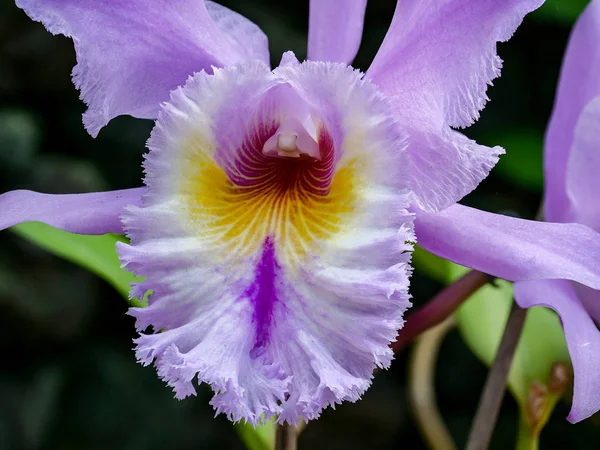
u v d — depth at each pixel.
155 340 0.21
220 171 0.23
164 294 0.22
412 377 0.34
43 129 0.63
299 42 0.63
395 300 0.21
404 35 0.22
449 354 0.65
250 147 0.24
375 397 0.64
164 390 0.61
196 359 0.21
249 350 0.21
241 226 0.23
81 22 0.23
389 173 0.22
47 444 0.59
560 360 0.30
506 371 0.27
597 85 0.26
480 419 0.27
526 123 0.66
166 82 0.24
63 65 0.61
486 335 0.32
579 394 0.22
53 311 0.58
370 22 0.65
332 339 0.21
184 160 0.23
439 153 0.22
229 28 0.25
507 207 0.65
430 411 0.34
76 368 0.60
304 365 0.21
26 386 0.58
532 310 0.31
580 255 0.22
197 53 0.23
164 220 0.22
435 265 0.34
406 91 0.22
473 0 0.22
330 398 0.21
